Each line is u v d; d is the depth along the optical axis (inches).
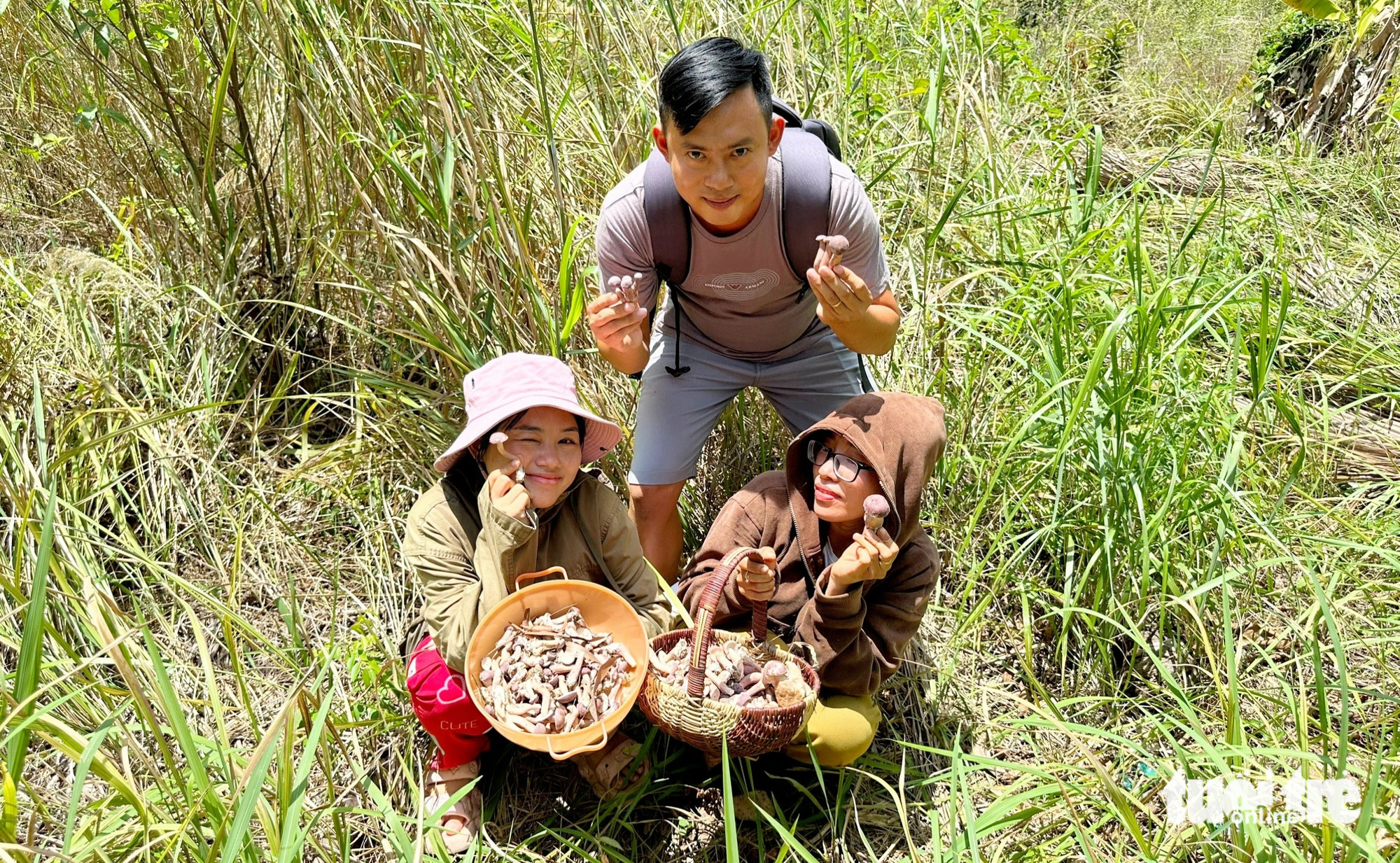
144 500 113.4
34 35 155.7
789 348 107.0
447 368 120.0
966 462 121.3
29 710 66.2
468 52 115.2
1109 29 256.7
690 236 92.4
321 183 125.0
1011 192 151.1
